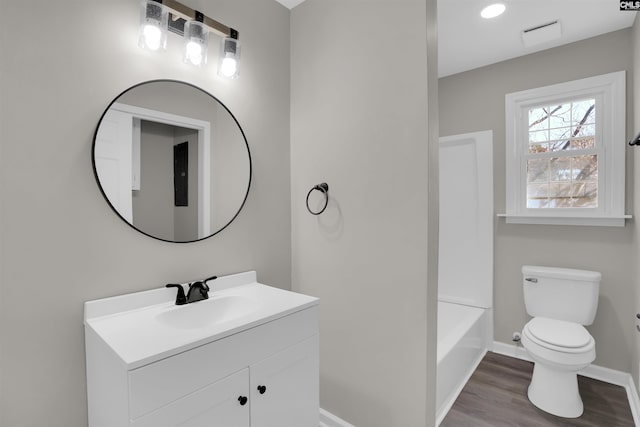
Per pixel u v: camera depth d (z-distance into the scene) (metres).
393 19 1.48
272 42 1.83
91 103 1.14
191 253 1.46
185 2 1.42
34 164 1.02
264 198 1.79
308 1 1.84
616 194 2.19
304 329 1.31
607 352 2.24
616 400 2.01
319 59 1.79
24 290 1.00
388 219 1.51
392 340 1.51
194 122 1.45
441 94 2.96
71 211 1.10
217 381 1.00
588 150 2.32
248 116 1.70
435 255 1.45
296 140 1.92
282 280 1.91
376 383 1.57
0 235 0.96
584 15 2.00
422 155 1.40
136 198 1.26
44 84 1.04
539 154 2.52
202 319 1.33
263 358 1.14
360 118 1.61
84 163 1.13
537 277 2.35
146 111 1.29
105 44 1.17
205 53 1.34
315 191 1.82
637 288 1.96
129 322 1.11
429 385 1.42
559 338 1.92
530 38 2.27
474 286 2.79
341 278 1.71
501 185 2.66
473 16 2.02
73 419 1.10
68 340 1.09
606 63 2.21
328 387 1.78
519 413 1.92
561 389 1.91
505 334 2.66
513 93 2.58
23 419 1.00
